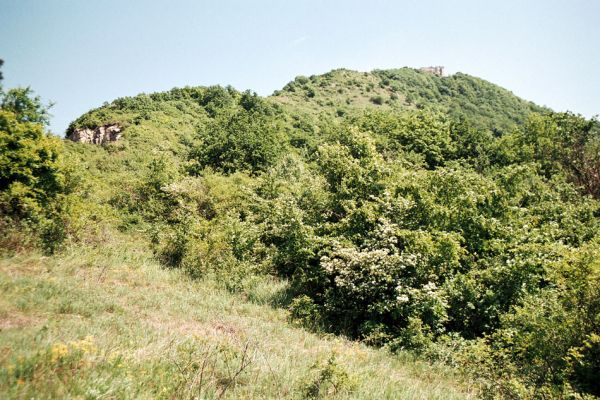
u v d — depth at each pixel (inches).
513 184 627.5
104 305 318.7
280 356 285.9
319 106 3740.2
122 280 435.5
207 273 540.1
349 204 593.6
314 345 352.2
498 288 418.0
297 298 472.1
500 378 295.3
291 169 1109.1
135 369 198.1
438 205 515.5
